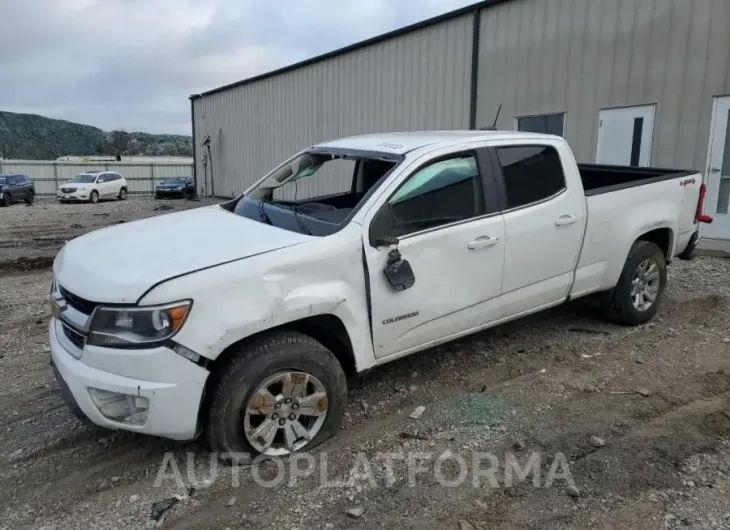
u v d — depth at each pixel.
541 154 4.30
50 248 12.38
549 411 3.69
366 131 17.39
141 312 2.77
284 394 3.11
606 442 3.29
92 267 3.09
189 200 30.00
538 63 12.13
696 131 9.68
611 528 2.59
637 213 4.95
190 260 3.01
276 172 4.56
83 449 3.38
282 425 3.15
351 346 3.37
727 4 9.09
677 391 3.93
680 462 3.08
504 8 12.70
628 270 5.02
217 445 3.02
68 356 3.00
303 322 3.24
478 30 13.32
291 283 3.08
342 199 4.22
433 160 3.74
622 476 2.97
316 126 19.84
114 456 3.29
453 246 3.70
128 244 3.36
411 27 15.11
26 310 6.54
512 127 12.87
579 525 2.61
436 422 3.58
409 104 15.66
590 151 11.34
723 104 9.30
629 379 4.14
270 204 4.09
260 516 2.73
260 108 23.56
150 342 2.77
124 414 2.91
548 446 3.27
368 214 3.42
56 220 19.23
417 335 3.66
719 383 4.03
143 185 45.91
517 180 4.12
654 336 5.01
